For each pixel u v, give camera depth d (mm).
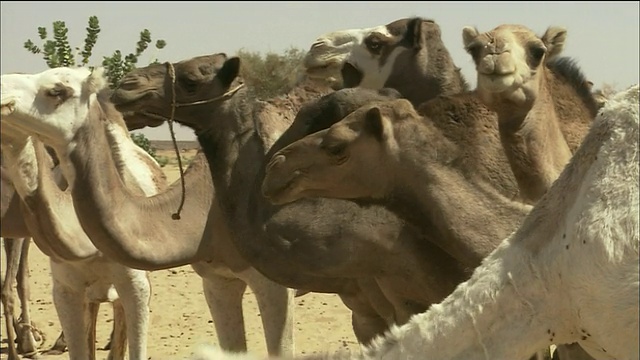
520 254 6051
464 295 6000
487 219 7930
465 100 8516
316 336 15359
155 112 10688
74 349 11688
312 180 8156
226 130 10477
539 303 5992
